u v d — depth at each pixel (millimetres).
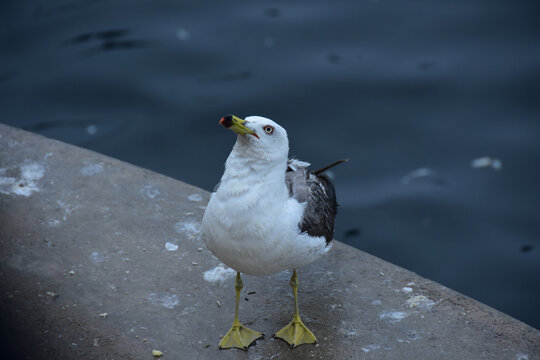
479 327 5723
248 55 14383
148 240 6586
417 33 14922
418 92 13523
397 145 12547
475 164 12148
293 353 5449
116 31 15133
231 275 6215
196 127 13227
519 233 11070
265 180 4984
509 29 14953
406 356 5422
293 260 5215
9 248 6348
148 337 5531
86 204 7012
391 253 10945
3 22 15422
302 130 12930
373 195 11805
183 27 15305
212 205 5102
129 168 7617
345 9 15719
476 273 10547
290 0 16203
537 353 5477
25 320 5586
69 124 13086
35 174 7379
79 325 5586
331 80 13719
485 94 13445
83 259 6297
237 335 5512
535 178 11852
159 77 14062
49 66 14289
